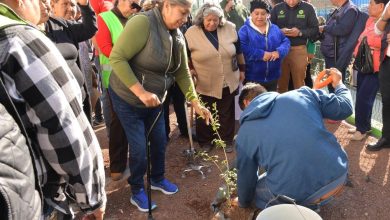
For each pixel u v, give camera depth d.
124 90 2.62
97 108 5.20
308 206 2.39
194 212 2.94
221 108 4.06
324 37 4.86
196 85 3.91
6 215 1.02
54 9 2.87
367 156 3.78
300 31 4.68
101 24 3.23
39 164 1.28
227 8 5.23
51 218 1.59
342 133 4.45
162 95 2.71
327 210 2.88
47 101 1.18
